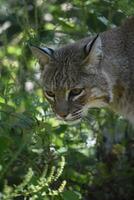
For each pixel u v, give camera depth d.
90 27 14.03
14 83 12.40
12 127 11.22
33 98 12.23
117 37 11.81
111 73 11.55
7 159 11.55
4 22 15.38
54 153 12.21
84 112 11.48
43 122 11.59
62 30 13.98
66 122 11.42
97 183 13.31
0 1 15.82
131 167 13.59
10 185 12.88
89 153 13.90
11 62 13.78
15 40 15.44
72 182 12.88
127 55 11.75
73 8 14.29
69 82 11.19
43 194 10.09
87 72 11.25
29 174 9.41
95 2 14.06
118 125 13.95
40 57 11.55
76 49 11.45
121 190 13.34
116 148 13.67
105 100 11.57
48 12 14.83
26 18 13.32
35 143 11.65
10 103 12.19
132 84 11.75
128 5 13.02
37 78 14.20
